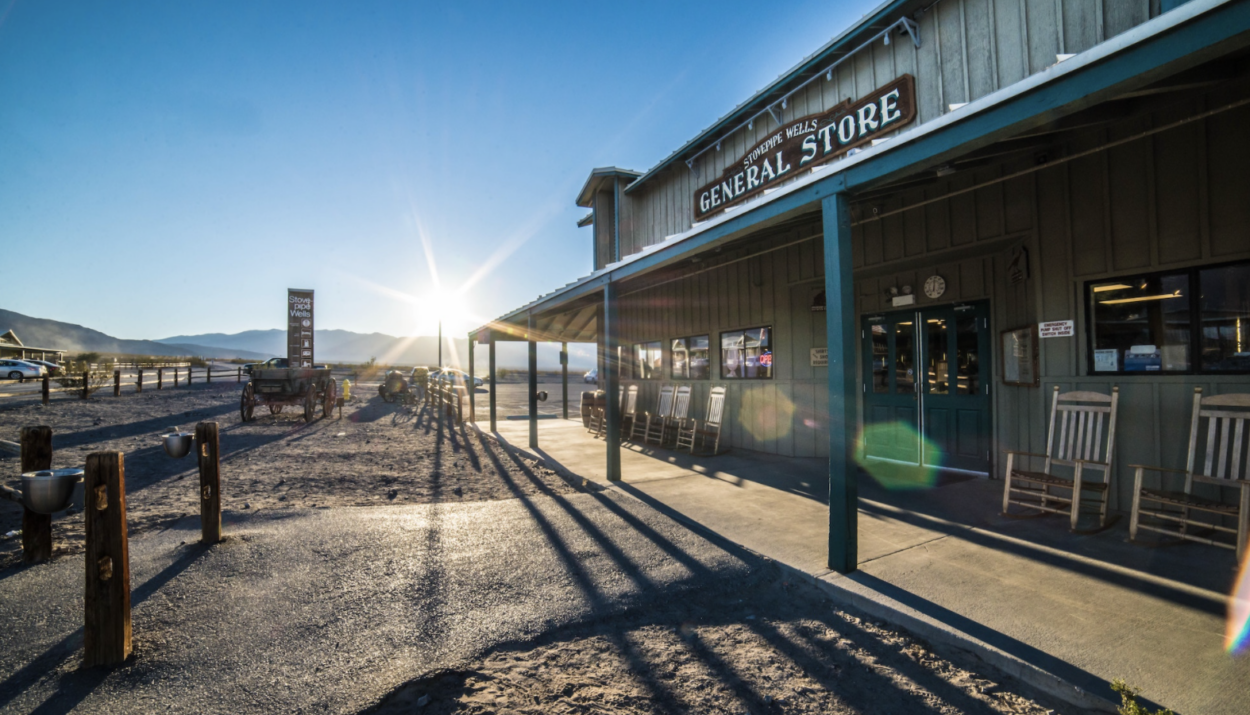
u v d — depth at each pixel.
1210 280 4.35
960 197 6.31
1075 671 2.57
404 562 4.21
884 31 7.00
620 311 13.88
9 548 4.46
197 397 21.53
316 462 9.07
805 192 4.21
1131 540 4.23
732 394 10.03
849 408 3.88
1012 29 5.74
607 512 5.63
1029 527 4.69
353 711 2.45
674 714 2.47
